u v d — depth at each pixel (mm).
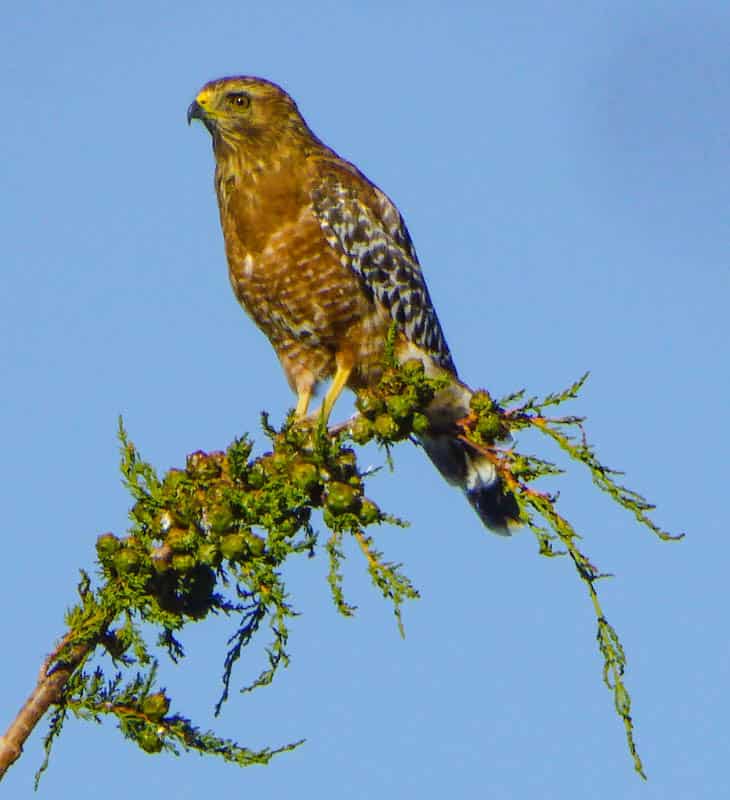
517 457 9922
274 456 9281
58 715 8367
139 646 8492
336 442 9469
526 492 9852
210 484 9117
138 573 8625
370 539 9055
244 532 9047
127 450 9016
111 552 8648
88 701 8344
